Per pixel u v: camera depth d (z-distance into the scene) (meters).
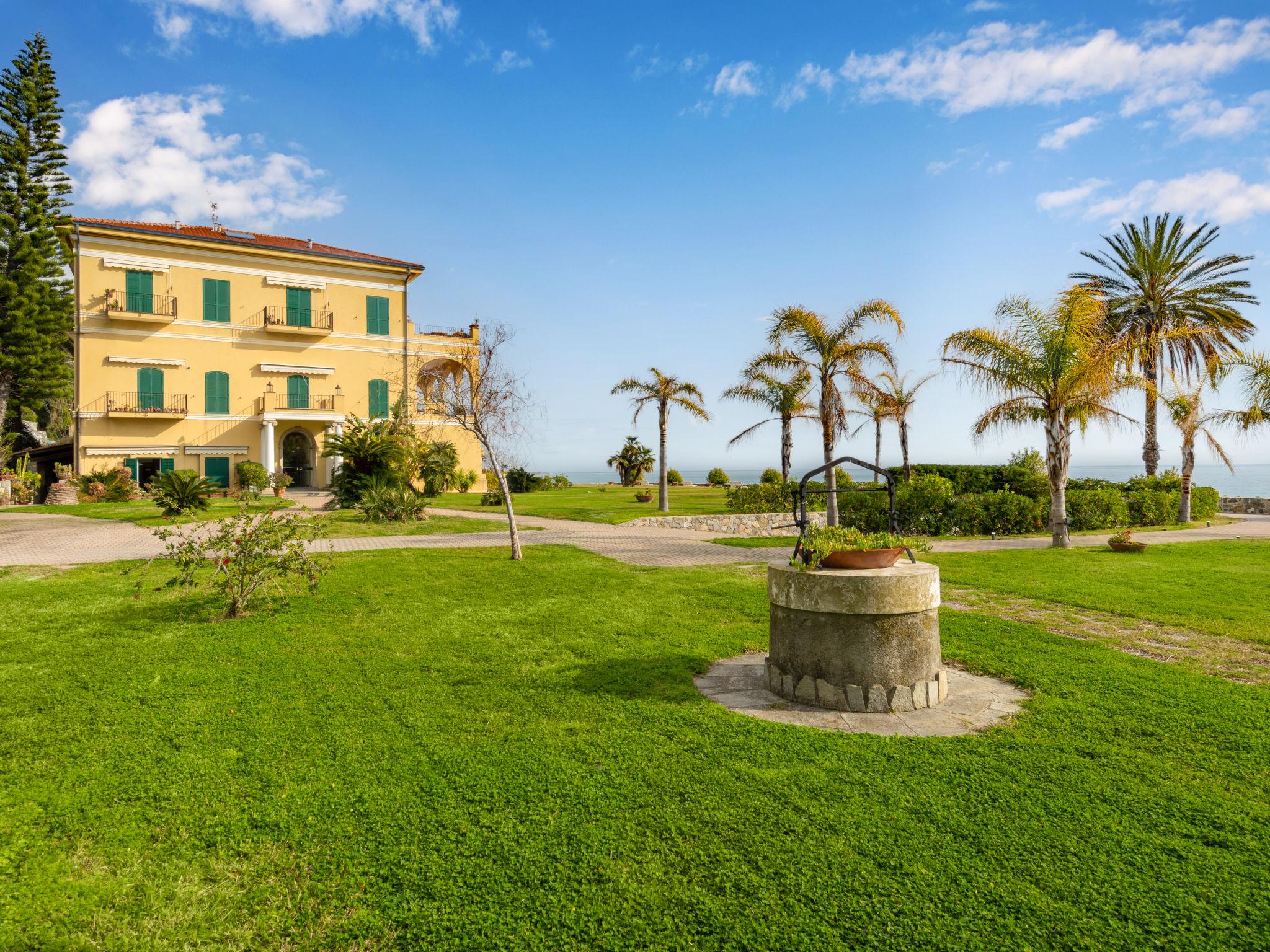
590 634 7.15
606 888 2.80
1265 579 10.75
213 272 31.12
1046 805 3.43
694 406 24.69
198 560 7.82
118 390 29.33
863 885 2.81
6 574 10.23
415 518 18.95
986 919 2.61
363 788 3.65
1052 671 5.71
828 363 18.02
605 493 37.34
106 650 6.35
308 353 32.91
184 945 2.52
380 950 2.49
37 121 30.36
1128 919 2.60
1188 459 23.66
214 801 3.53
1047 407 15.95
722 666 6.02
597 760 3.98
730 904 2.70
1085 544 16.67
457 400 12.99
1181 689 5.21
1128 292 28.06
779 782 3.68
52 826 3.29
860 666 4.82
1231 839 3.12
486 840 3.15
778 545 15.76
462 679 5.58
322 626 7.40
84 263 28.88
